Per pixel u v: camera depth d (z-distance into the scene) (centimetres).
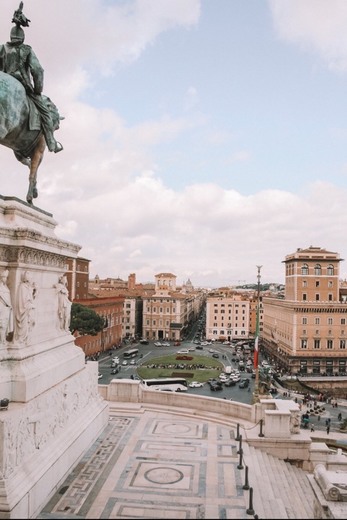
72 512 1500
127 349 13362
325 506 1329
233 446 2173
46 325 1872
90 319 8488
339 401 8538
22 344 1616
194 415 2650
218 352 13812
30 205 1873
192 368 10581
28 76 1875
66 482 1714
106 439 2206
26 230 1580
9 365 1553
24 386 1524
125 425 2441
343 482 1435
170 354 12825
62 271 2038
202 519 1485
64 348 2008
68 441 1802
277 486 1867
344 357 11688
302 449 2250
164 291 16788
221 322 17062
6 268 1605
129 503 1577
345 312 11738
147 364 10838
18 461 1438
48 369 1727
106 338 12294
